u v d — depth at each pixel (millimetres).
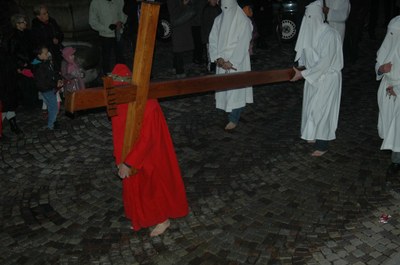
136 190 4789
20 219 5664
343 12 9023
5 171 6789
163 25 12719
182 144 7352
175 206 5027
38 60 7754
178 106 8758
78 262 4887
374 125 7777
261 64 10906
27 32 8672
